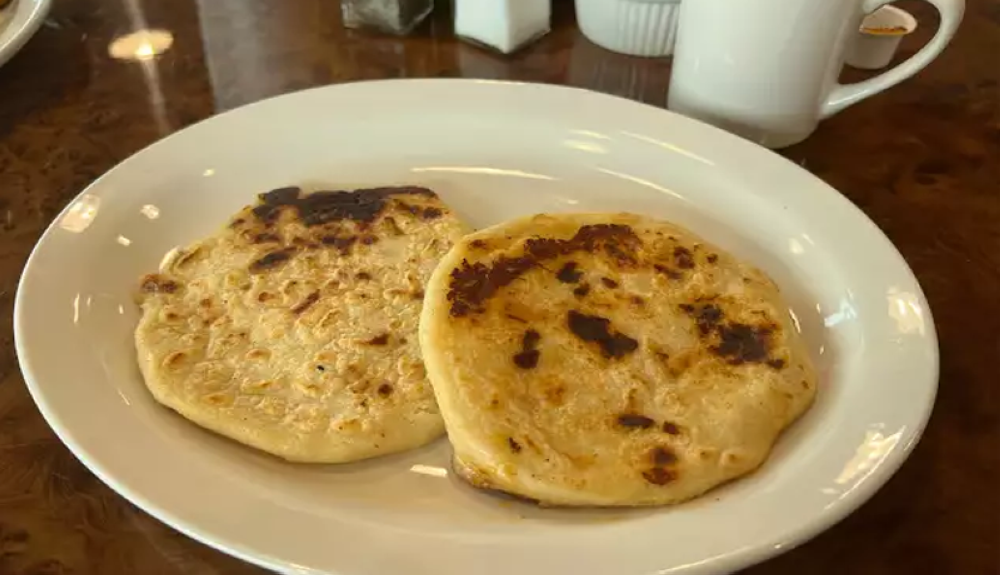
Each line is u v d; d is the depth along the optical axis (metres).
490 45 0.52
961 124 0.48
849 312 0.37
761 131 0.45
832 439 0.31
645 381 0.33
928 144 0.47
